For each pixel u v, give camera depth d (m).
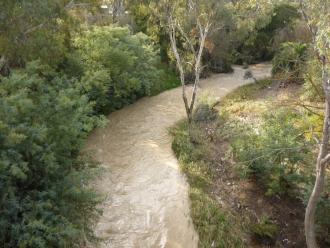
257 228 11.00
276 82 22.53
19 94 8.62
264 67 28.44
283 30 25.34
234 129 16.39
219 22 17.70
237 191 12.72
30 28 14.35
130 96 20.31
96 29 18.88
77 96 10.69
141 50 20.12
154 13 15.84
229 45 26.14
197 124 17.56
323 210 10.36
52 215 8.24
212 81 24.55
